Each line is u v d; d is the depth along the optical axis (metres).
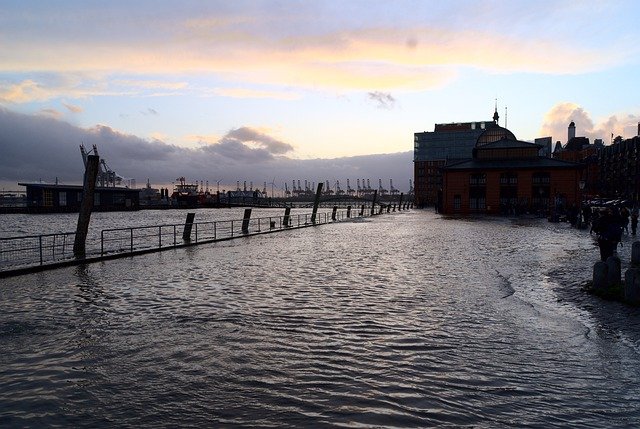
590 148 157.38
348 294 13.00
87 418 5.67
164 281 15.48
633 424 5.53
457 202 84.25
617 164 123.69
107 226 70.44
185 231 29.75
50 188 122.12
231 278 15.96
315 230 43.94
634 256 17.08
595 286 12.93
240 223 70.06
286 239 33.47
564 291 13.40
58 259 20.36
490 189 81.75
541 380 6.86
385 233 38.47
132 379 6.86
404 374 7.05
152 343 8.55
